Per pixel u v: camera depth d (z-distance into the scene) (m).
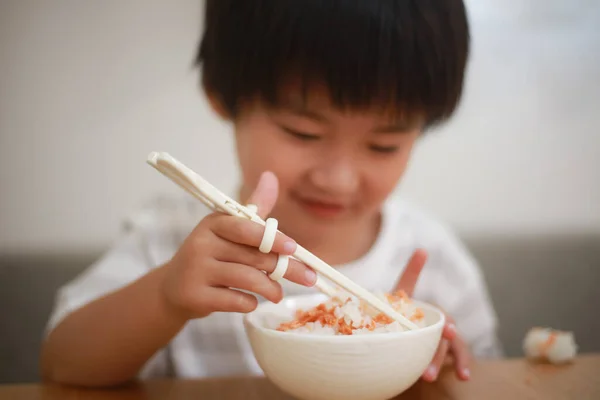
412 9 0.52
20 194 1.07
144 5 1.08
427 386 0.47
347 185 0.54
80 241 1.08
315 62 0.49
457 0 0.56
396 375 0.38
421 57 0.51
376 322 0.41
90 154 1.08
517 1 1.14
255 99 0.54
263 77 0.52
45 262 1.03
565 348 0.51
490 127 1.15
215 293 0.42
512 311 1.06
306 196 0.57
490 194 1.16
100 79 1.08
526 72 1.15
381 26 0.50
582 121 1.17
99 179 1.09
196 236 0.42
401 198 1.13
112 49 1.08
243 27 0.54
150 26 1.08
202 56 0.63
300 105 0.51
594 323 1.06
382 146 0.54
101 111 1.08
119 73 1.08
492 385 0.47
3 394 0.47
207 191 0.39
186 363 0.70
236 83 0.55
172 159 0.38
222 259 0.41
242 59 0.54
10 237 1.07
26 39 1.06
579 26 1.17
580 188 1.18
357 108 0.50
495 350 0.78
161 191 1.10
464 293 0.79
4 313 0.97
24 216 1.07
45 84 1.07
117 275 0.68
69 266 1.03
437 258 0.80
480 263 1.09
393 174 0.57
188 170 0.39
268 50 0.51
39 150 1.07
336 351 0.36
